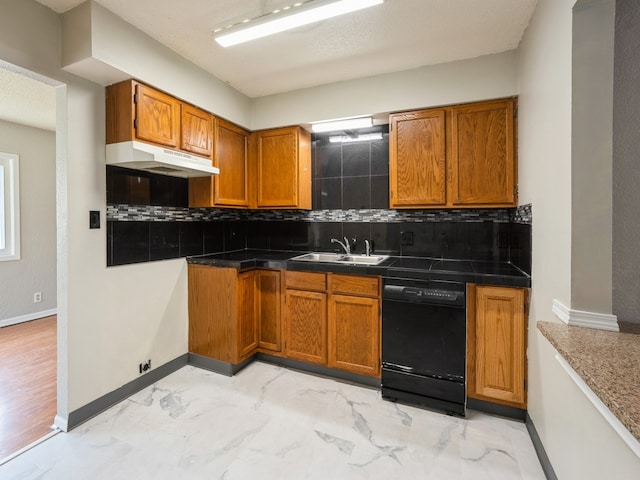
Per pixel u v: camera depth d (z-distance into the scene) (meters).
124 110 1.93
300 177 2.81
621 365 0.88
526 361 1.83
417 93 2.31
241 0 1.65
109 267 2.02
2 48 1.52
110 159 1.97
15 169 3.58
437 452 1.64
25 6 1.60
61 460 1.58
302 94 2.69
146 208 2.28
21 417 1.92
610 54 1.16
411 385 2.06
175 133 2.18
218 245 3.00
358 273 2.22
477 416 1.95
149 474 1.50
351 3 1.54
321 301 2.38
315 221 3.05
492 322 1.90
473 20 1.79
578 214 1.19
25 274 3.70
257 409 2.02
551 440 1.42
